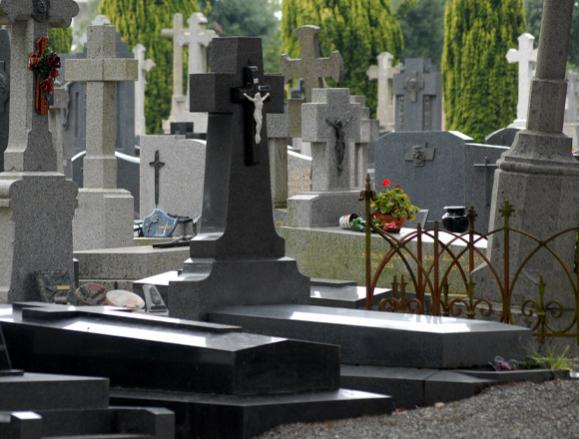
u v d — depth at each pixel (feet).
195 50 145.89
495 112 149.89
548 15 49.29
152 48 170.09
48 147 49.52
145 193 84.33
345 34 168.35
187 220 73.77
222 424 31.58
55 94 77.87
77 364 34.55
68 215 49.88
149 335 33.86
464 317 47.78
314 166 69.87
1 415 28.71
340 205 69.56
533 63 129.59
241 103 42.73
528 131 49.44
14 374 30.99
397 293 49.39
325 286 50.52
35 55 48.70
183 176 82.07
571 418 32.81
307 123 69.36
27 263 48.75
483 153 78.28
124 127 99.96
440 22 229.25
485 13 149.59
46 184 49.19
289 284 43.27
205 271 41.70
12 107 49.34
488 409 33.63
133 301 47.50
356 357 37.50
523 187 49.01
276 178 77.71
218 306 41.63
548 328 45.68
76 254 57.00
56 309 36.35
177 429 32.01
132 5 170.91
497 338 37.50
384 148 82.89
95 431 30.45
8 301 48.24
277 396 32.76
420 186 81.41
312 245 66.59
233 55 42.75
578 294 45.01
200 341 33.12
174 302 41.73
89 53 70.74
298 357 33.19
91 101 69.82
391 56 164.86
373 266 62.08
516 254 49.03
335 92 69.77
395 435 31.01
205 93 42.39
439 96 119.75
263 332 39.45
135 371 33.60
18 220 48.44
